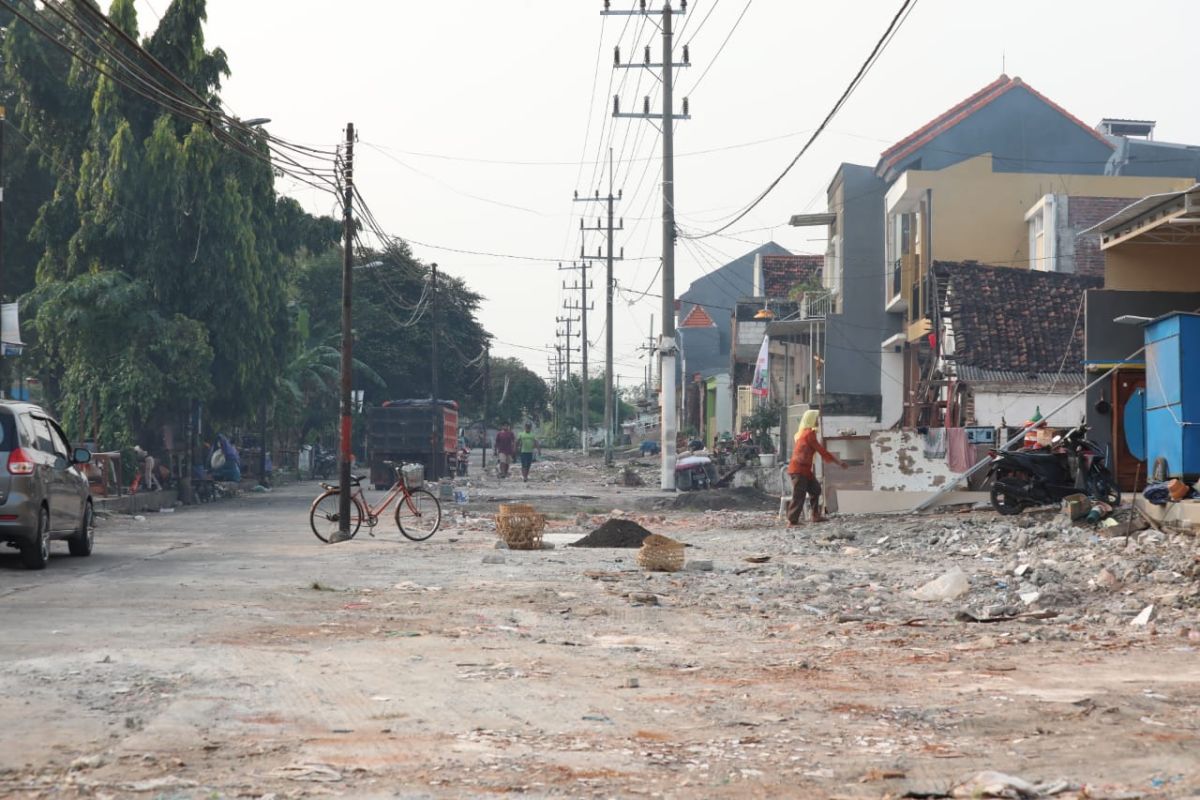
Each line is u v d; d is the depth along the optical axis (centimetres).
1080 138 6038
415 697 1072
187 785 777
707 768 838
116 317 4778
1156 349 2633
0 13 5459
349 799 752
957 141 5997
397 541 3072
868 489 3509
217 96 5131
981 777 781
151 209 4903
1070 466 2912
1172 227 3080
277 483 7306
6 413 2242
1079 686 1148
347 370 3169
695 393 12238
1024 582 1947
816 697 1095
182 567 2331
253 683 1116
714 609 1738
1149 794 769
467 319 12594
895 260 5953
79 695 1050
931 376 4734
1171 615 1614
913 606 1783
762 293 9200
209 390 4966
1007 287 4681
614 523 2925
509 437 7644
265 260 5566
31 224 5941
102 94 4909
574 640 1442
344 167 3241
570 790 778
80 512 2530
